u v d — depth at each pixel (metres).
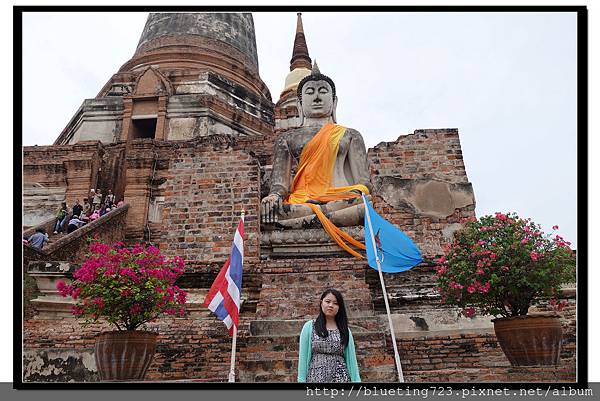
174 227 10.80
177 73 20.47
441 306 8.85
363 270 9.07
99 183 16.09
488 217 7.52
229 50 23.02
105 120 19.44
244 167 11.18
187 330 8.73
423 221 11.38
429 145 12.93
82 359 8.21
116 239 12.49
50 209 15.70
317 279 8.98
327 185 11.57
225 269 6.41
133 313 6.87
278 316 8.43
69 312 8.75
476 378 6.39
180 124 18.89
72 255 10.39
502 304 7.14
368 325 7.66
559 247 6.96
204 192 11.05
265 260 10.09
